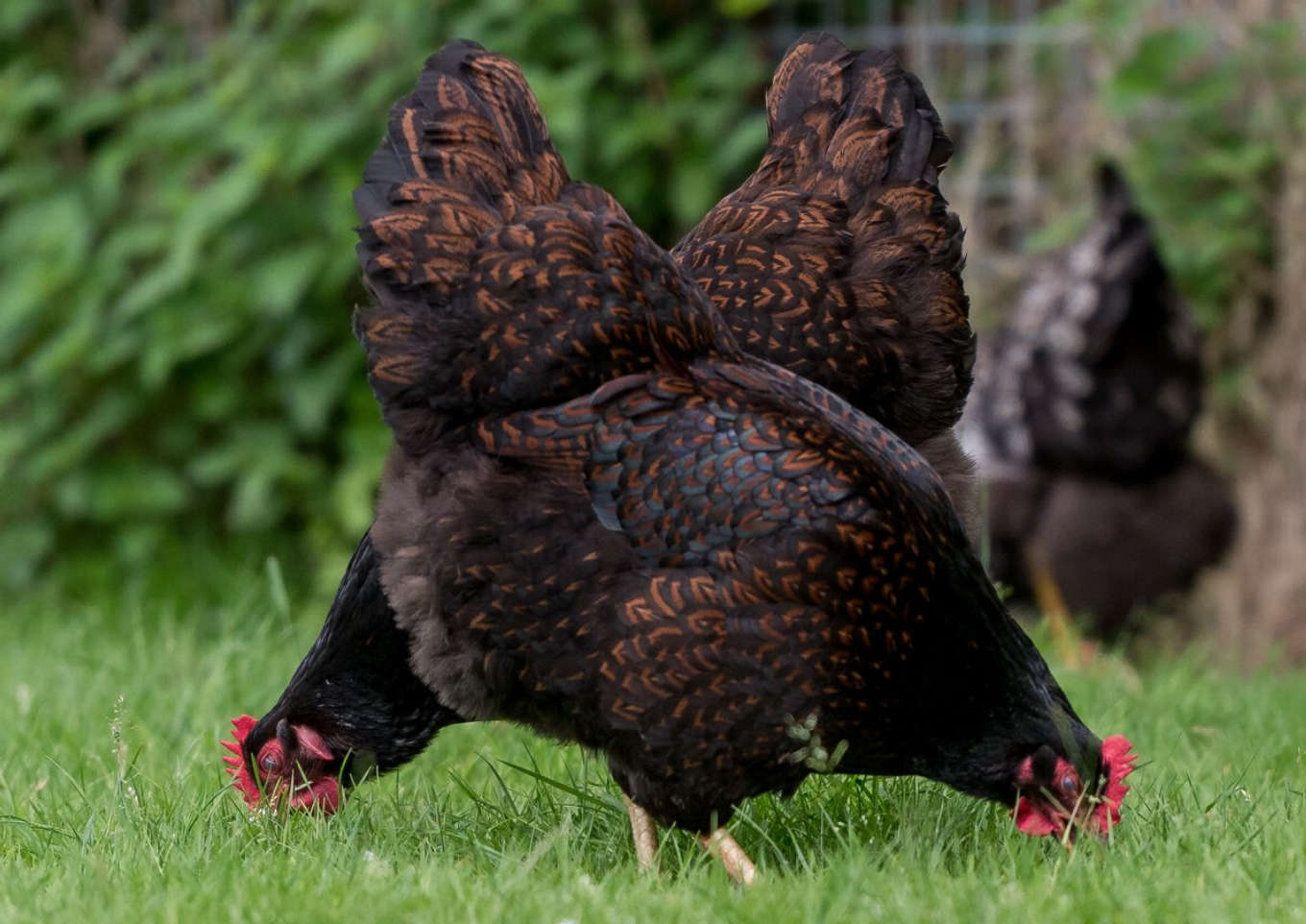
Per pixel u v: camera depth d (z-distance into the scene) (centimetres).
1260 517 2052
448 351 963
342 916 823
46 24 2200
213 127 2083
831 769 899
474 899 851
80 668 1445
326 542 2081
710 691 891
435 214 987
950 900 838
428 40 2038
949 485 1102
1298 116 2039
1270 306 2097
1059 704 948
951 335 1104
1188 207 2078
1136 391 1777
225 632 1439
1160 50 1984
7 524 2144
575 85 1956
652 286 955
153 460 2138
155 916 826
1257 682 1506
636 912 843
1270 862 886
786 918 827
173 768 1145
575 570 906
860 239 1105
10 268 2161
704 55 2081
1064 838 932
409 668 1059
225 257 2064
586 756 1123
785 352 1055
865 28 2158
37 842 984
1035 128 2144
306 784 1042
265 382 2116
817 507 887
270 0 2083
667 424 913
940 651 909
